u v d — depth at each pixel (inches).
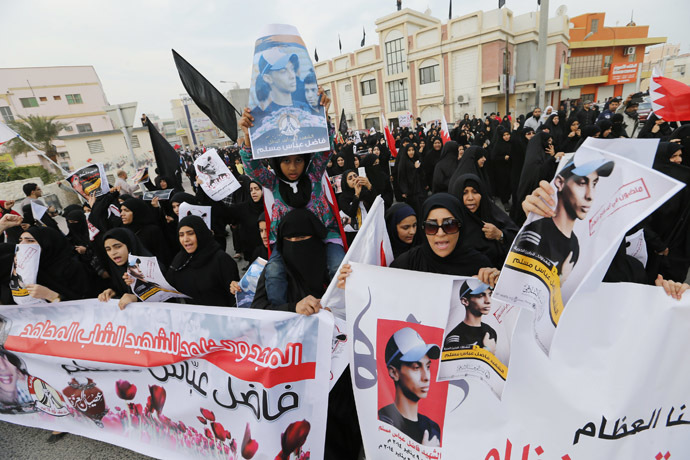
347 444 84.0
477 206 112.6
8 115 1401.3
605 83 1325.0
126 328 90.7
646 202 44.7
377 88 1134.4
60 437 105.9
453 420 64.6
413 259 80.7
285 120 77.5
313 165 93.0
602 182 47.5
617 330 57.2
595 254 50.0
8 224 108.0
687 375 57.3
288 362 74.5
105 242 112.9
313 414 75.4
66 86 1480.1
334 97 1278.3
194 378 83.6
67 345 96.0
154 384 88.5
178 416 86.5
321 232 87.8
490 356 61.8
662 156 127.7
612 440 57.9
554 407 58.4
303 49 77.6
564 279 51.8
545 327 55.0
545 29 522.6
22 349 101.3
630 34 1272.1
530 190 204.1
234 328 78.5
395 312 66.1
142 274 92.0
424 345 64.7
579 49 1268.5
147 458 94.2
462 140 453.1
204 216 160.9
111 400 94.8
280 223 88.0
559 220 50.1
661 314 56.4
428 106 1040.2
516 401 59.9
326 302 72.7
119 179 252.2
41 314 101.0
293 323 75.2
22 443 106.6
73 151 1074.1
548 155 206.8
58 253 122.1
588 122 391.5
